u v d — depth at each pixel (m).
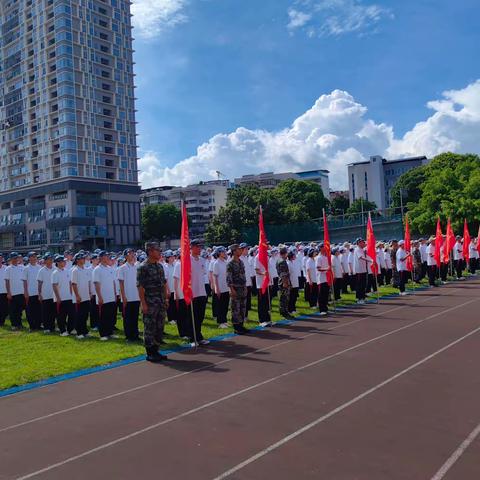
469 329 10.89
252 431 5.59
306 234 53.88
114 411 6.56
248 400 6.69
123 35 79.44
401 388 6.86
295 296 14.92
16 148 79.81
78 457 5.16
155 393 7.27
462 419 5.65
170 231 92.56
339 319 13.27
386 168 133.25
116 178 77.50
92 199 73.50
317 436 5.35
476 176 38.19
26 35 76.56
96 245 74.00
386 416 5.84
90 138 74.12
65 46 71.31
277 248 18.64
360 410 6.08
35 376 8.46
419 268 22.05
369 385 7.07
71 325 12.84
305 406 6.33
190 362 9.11
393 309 14.60
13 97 79.44
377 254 21.38
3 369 8.96
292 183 81.19
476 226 36.84
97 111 75.25
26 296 13.58
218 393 7.08
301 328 12.12
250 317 14.33
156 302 9.48
